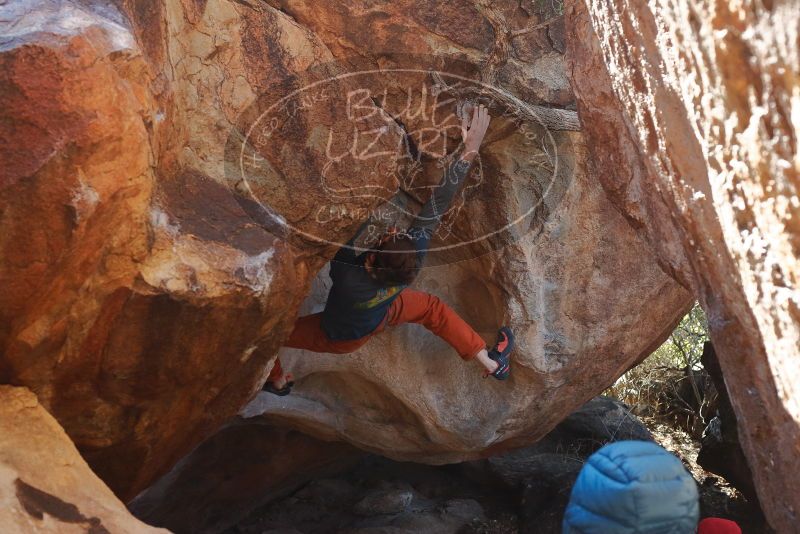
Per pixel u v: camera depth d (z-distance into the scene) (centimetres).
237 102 289
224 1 288
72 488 228
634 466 149
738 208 186
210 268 263
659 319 449
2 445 230
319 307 430
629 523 145
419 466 677
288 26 295
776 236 172
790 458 215
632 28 212
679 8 175
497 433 470
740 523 602
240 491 563
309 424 495
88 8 235
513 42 342
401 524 581
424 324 392
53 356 251
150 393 281
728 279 212
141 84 239
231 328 280
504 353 404
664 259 267
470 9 315
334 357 454
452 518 598
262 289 274
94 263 239
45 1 228
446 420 468
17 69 208
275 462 556
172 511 539
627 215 281
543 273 413
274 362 380
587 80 277
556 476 615
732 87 164
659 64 202
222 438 521
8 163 209
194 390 298
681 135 207
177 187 276
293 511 612
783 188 161
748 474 596
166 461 342
